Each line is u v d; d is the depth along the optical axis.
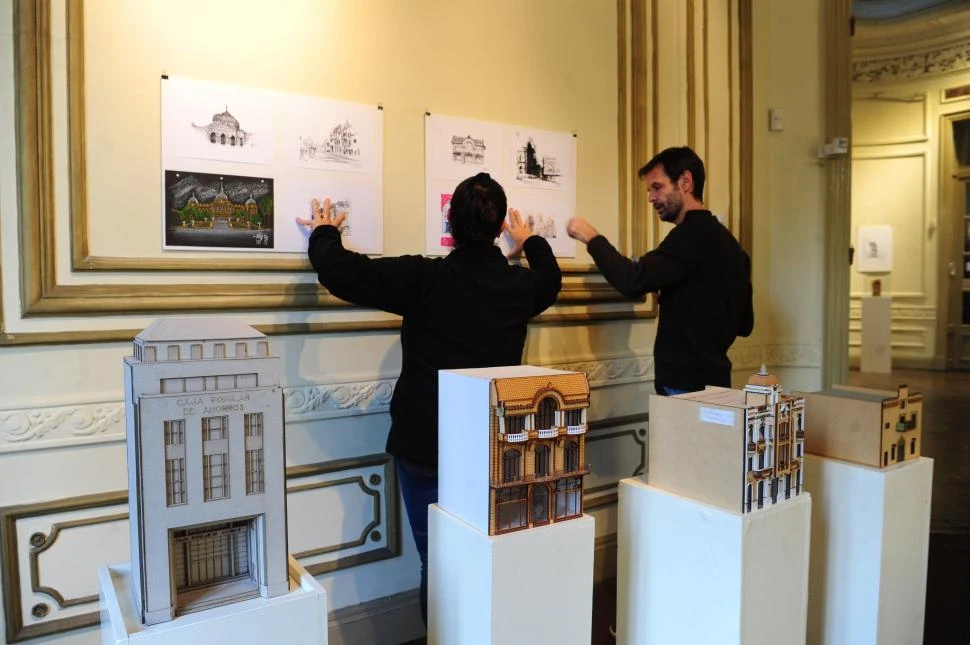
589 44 2.77
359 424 2.21
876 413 1.83
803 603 1.67
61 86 1.72
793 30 3.54
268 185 1.99
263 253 1.99
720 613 1.54
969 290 7.83
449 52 2.36
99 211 1.77
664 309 2.34
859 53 7.88
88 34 1.74
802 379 3.57
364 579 2.22
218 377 1.17
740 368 3.45
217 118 1.91
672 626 1.67
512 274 1.91
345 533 2.18
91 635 1.78
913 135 7.79
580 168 2.75
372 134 2.18
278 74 2.01
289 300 2.03
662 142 3.02
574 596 1.47
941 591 2.59
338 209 2.12
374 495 2.23
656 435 1.74
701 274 2.23
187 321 1.19
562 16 2.68
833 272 3.49
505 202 1.87
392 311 1.83
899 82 7.78
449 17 2.36
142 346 1.13
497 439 1.36
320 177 2.08
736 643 1.51
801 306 3.56
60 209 1.73
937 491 3.75
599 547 2.82
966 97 7.33
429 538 1.59
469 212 1.81
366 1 2.17
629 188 2.91
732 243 2.32
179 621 1.10
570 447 1.49
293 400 2.06
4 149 1.67
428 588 1.61
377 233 2.20
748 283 2.49
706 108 3.18
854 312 8.38
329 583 2.16
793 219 3.55
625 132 2.88
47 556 1.73
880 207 8.12
